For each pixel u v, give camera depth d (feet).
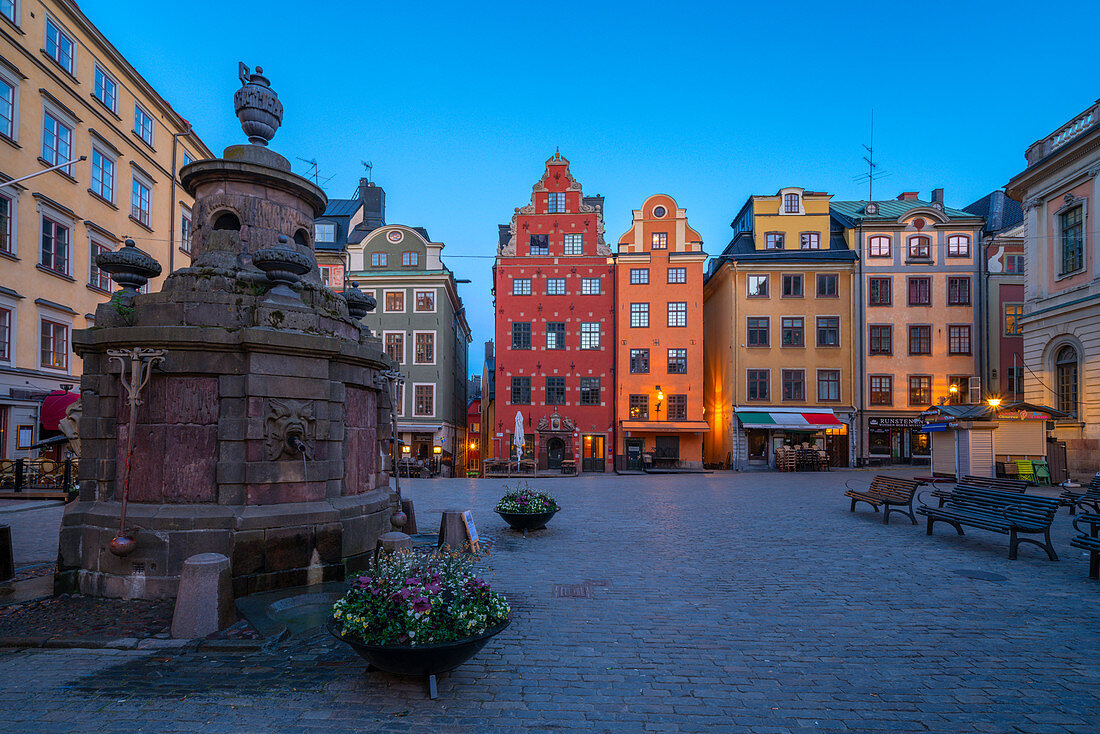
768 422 113.39
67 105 78.07
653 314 120.98
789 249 125.49
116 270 28.19
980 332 118.21
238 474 25.73
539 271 123.03
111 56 87.20
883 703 15.87
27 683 17.15
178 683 17.08
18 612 23.43
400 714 15.21
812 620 22.44
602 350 121.70
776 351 119.44
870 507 55.36
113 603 24.48
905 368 118.32
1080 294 77.20
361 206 141.28
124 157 91.20
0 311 67.46
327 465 28.07
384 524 31.81
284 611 23.27
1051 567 30.86
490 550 34.30
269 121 31.32
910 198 143.95
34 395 70.79
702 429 116.16
